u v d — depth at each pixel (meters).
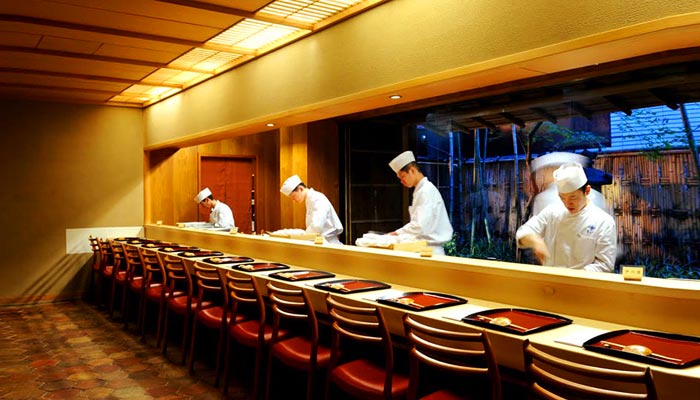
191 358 4.36
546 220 3.87
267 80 5.01
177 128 6.91
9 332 5.77
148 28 4.35
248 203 9.02
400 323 2.74
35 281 7.36
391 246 4.01
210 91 6.06
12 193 7.22
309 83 4.41
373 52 3.74
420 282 3.37
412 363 2.38
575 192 3.52
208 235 6.18
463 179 5.99
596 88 4.27
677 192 4.12
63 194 7.53
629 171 4.40
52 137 7.47
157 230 7.65
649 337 2.13
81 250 7.64
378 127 6.92
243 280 3.71
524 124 5.22
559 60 2.73
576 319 2.51
